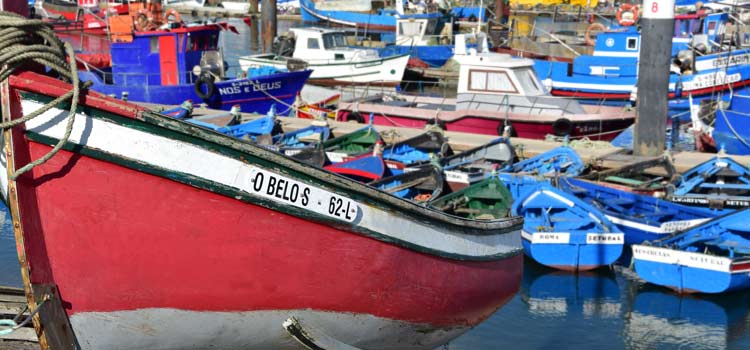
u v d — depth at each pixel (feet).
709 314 34.99
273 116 61.05
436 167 47.85
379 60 95.96
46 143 15.65
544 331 32.94
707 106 74.95
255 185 17.12
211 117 62.54
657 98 53.11
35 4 124.88
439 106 72.69
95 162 15.98
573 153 51.26
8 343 18.71
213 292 17.63
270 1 107.86
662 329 33.40
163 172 16.33
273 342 19.13
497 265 23.39
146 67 72.90
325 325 19.30
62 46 16.15
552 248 39.29
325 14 156.76
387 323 20.34
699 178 47.39
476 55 68.13
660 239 38.91
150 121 16.06
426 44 117.60
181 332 17.97
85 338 17.43
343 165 49.62
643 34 52.90
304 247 18.08
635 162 50.83
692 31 94.58
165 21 76.18
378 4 169.27
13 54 15.33
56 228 16.24
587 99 90.48
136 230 16.62
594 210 40.06
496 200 44.21
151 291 17.21
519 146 56.49
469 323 23.43
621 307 35.68
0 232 41.98
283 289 18.24
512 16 154.71
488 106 67.31
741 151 62.44
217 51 75.72
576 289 37.60
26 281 16.24
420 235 19.95
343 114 71.46
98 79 73.00
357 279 19.08
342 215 18.28
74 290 16.83
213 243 17.20
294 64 92.32
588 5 163.43
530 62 67.77
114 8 82.38
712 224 38.45
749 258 35.81
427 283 20.62
